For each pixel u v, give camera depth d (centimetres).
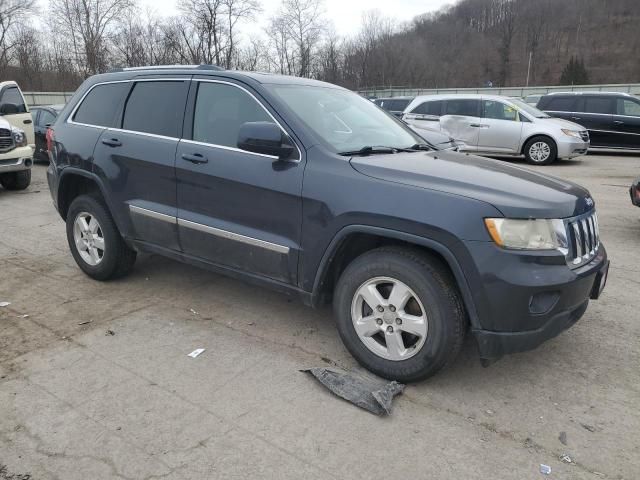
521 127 1311
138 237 439
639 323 410
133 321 407
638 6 9638
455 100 1381
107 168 441
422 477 249
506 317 285
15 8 3994
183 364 345
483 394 315
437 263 303
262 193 352
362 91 5428
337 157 334
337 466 255
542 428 285
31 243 621
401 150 382
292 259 345
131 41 3741
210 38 3328
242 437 275
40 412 293
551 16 9338
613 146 1492
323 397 310
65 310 426
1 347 365
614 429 285
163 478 246
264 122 340
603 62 8769
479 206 286
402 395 313
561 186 332
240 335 386
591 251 326
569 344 377
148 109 430
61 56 4156
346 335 336
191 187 390
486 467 256
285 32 4100
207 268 402
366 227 311
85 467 253
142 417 290
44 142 1295
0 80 4009
